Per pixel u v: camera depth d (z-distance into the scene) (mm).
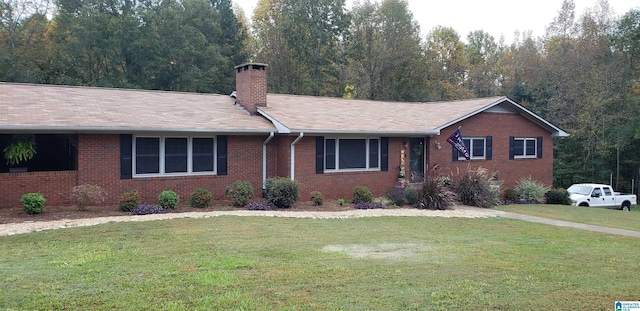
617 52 37781
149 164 14742
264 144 16891
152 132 14617
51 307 5445
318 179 17328
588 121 34656
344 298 6012
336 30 43938
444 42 53562
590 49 37625
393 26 44531
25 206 11820
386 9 44344
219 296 5934
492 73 50688
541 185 22453
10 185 12578
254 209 14430
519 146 23297
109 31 35000
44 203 12266
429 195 16828
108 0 36562
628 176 38188
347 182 18109
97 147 13734
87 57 36844
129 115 14648
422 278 7059
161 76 37625
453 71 53562
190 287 6266
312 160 17141
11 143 13133
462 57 53938
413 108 23562
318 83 42781
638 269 8352
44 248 8555
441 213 15625
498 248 9977
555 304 6023
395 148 19422
